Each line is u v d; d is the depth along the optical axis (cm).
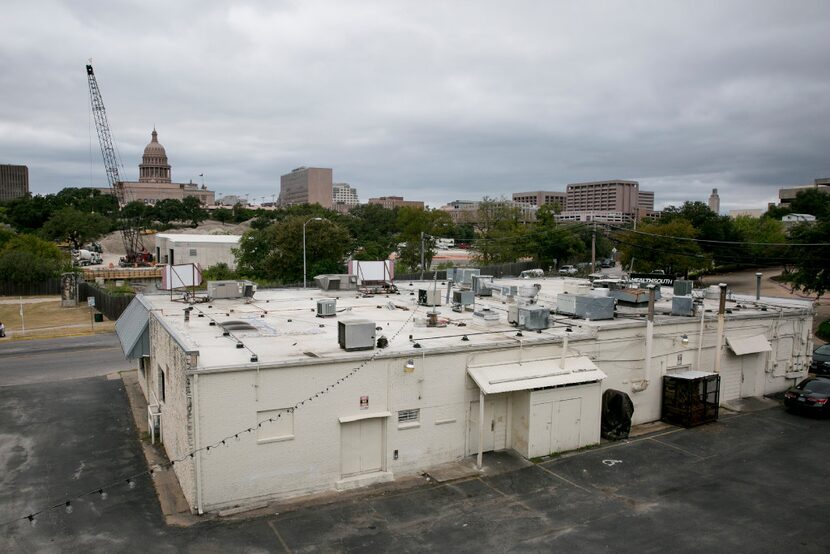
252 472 1420
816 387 2223
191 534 1285
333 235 6203
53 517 1366
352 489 1522
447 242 10975
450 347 1659
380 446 1591
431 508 1427
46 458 1738
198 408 1350
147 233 13862
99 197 16850
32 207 12975
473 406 1727
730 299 2852
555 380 1745
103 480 1579
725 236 7406
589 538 1298
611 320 2144
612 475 1638
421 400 1628
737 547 1270
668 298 2861
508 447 1805
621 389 2016
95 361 3114
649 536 1311
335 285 2941
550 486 1561
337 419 1505
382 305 2519
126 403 2311
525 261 7819
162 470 1638
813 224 4856
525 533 1317
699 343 2197
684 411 2042
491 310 2219
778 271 7938
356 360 1517
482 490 1532
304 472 1479
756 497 1512
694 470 1680
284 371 1434
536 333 1934
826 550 1259
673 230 6012
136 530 1302
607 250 8894
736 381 2366
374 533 1304
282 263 6109
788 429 2033
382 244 9044
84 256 10206
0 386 2570
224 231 13575
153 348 2019
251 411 1406
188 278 2533
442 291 2948
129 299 4750
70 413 2173
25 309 5269
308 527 1323
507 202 9550
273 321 2066
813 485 1587
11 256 6344
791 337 2534
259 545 1243
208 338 1733
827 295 5700
